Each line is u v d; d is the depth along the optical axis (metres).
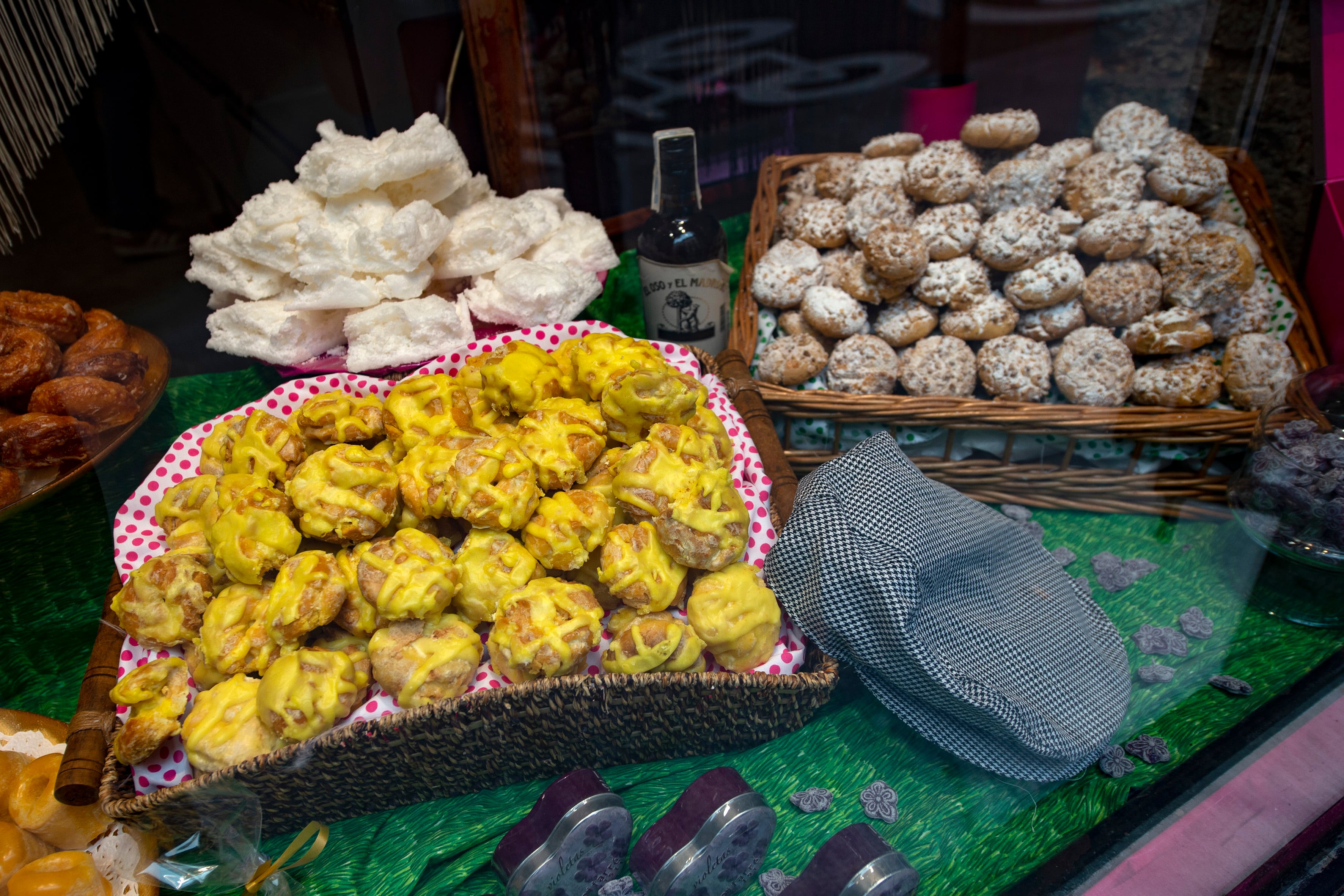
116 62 0.99
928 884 0.82
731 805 0.79
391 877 0.85
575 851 0.79
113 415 1.03
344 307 1.24
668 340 1.48
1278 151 1.34
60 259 1.06
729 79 1.68
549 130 1.54
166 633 0.89
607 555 0.89
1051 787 0.91
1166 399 1.25
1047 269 1.30
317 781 0.84
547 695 0.82
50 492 0.97
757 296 1.47
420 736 0.82
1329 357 1.33
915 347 1.37
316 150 1.23
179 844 0.84
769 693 0.87
